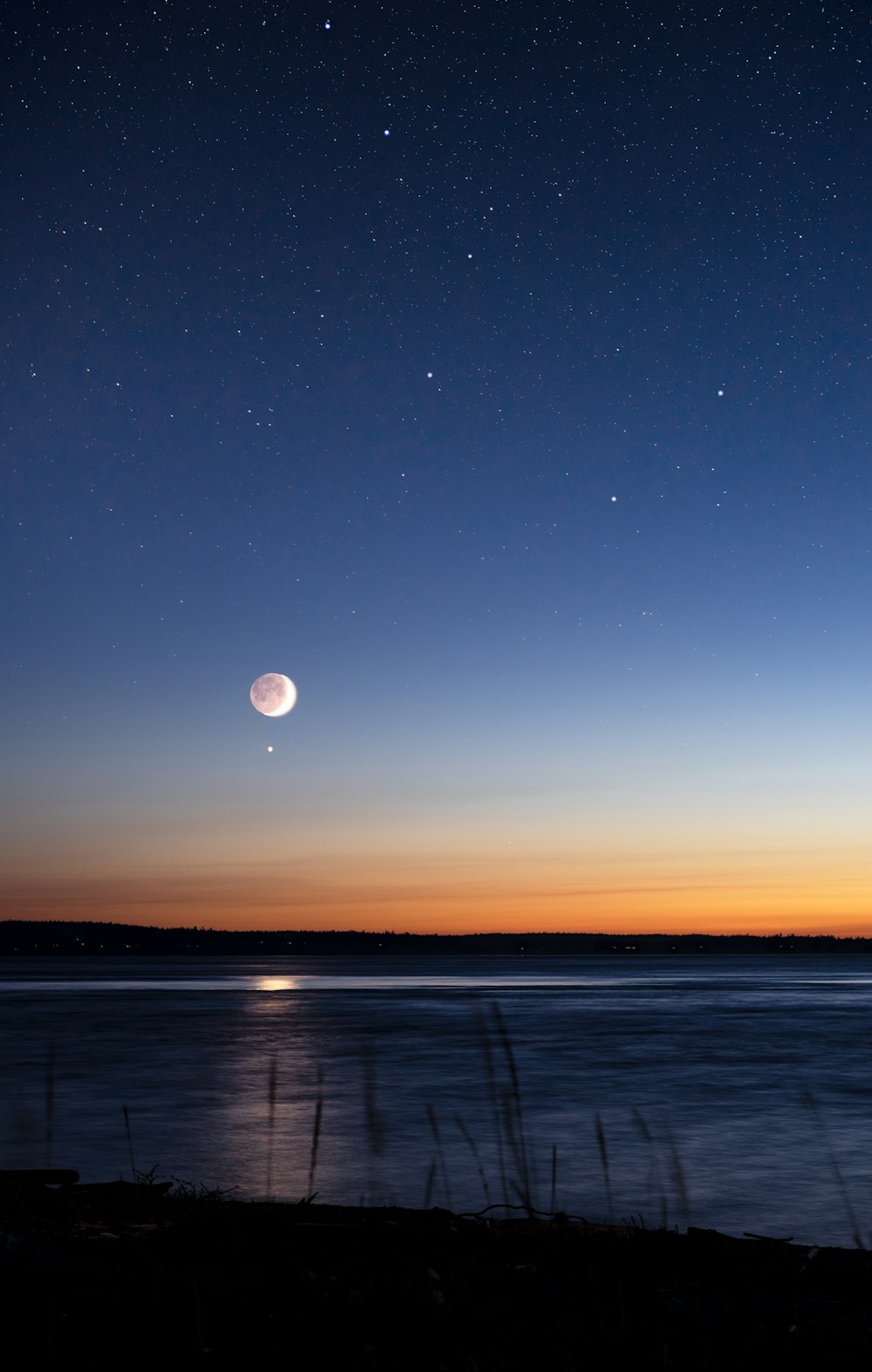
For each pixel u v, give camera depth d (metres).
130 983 138.25
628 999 90.88
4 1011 69.69
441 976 192.00
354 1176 14.64
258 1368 4.18
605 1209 12.70
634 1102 25.00
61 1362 4.28
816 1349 4.88
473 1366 4.08
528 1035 49.09
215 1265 6.60
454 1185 13.90
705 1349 4.75
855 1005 78.69
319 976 188.62
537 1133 19.55
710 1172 15.53
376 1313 4.85
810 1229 11.85
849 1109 23.78
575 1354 4.39
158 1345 4.50
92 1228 8.10
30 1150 17.31
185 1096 25.52
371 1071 5.10
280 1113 22.27
